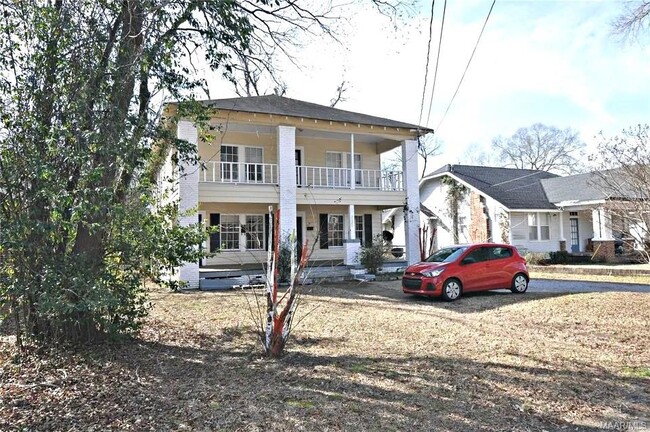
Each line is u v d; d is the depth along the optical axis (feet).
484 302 35.86
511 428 12.26
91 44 18.93
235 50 25.99
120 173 19.86
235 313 31.71
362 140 68.64
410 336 24.21
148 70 20.31
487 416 13.10
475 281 38.55
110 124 18.45
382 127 59.67
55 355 19.34
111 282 19.92
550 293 39.60
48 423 12.66
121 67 19.26
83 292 18.07
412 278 38.75
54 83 18.31
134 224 20.33
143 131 20.74
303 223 65.31
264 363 19.01
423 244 60.59
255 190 53.67
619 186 43.27
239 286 46.62
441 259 39.83
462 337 23.84
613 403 14.16
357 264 57.72
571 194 77.46
